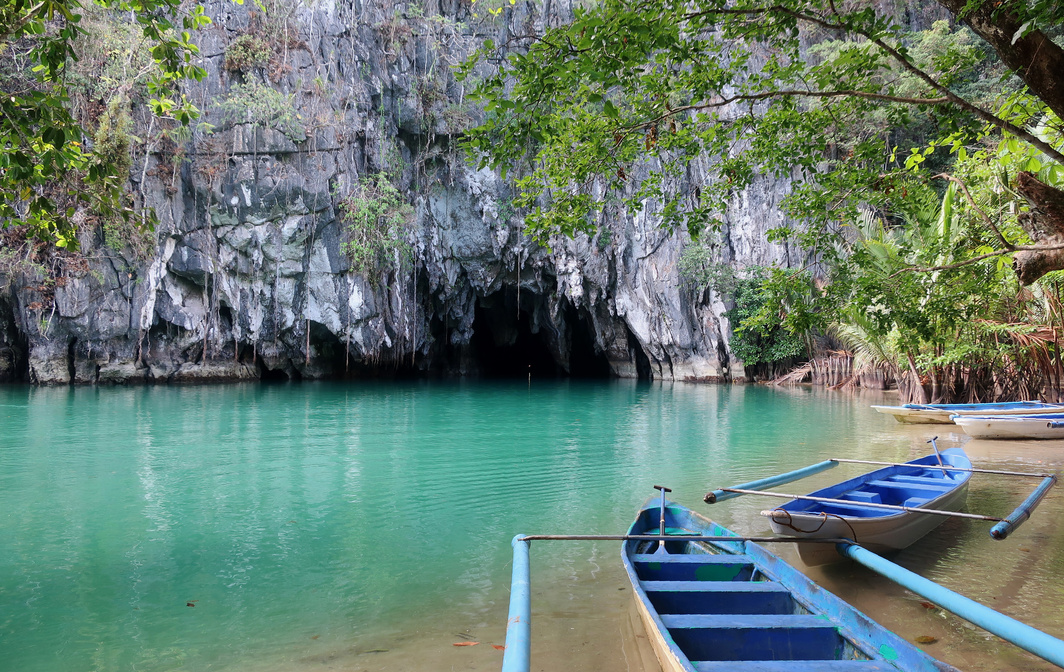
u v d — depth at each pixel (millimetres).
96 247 21641
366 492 7434
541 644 3654
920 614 4051
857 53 4621
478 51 3957
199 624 3961
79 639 3756
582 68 3811
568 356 34094
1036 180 4066
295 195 23938
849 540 4562
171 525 6074
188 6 22078
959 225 10414
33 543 5500
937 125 5211
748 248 27328
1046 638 2549
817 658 3217
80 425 12633
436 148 27438
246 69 23297
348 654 3572
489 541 5637
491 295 32438
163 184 22219
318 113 24219
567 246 27969
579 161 4926
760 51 20188
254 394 20156
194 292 23672
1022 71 3402
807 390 24406
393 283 26750
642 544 4762
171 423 13078
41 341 21344
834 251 7102
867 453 9992
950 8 3600
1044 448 10516
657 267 28812
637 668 3373
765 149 5789
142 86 20984
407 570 4930
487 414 15625
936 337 7730
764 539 4414
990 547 5316
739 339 27438
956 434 12133
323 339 26531
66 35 4324
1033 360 14945
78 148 4977
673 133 4941
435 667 3416
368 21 25859
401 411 16141
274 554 5281
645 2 3719
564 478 8180
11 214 4742
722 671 2871
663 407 17547
